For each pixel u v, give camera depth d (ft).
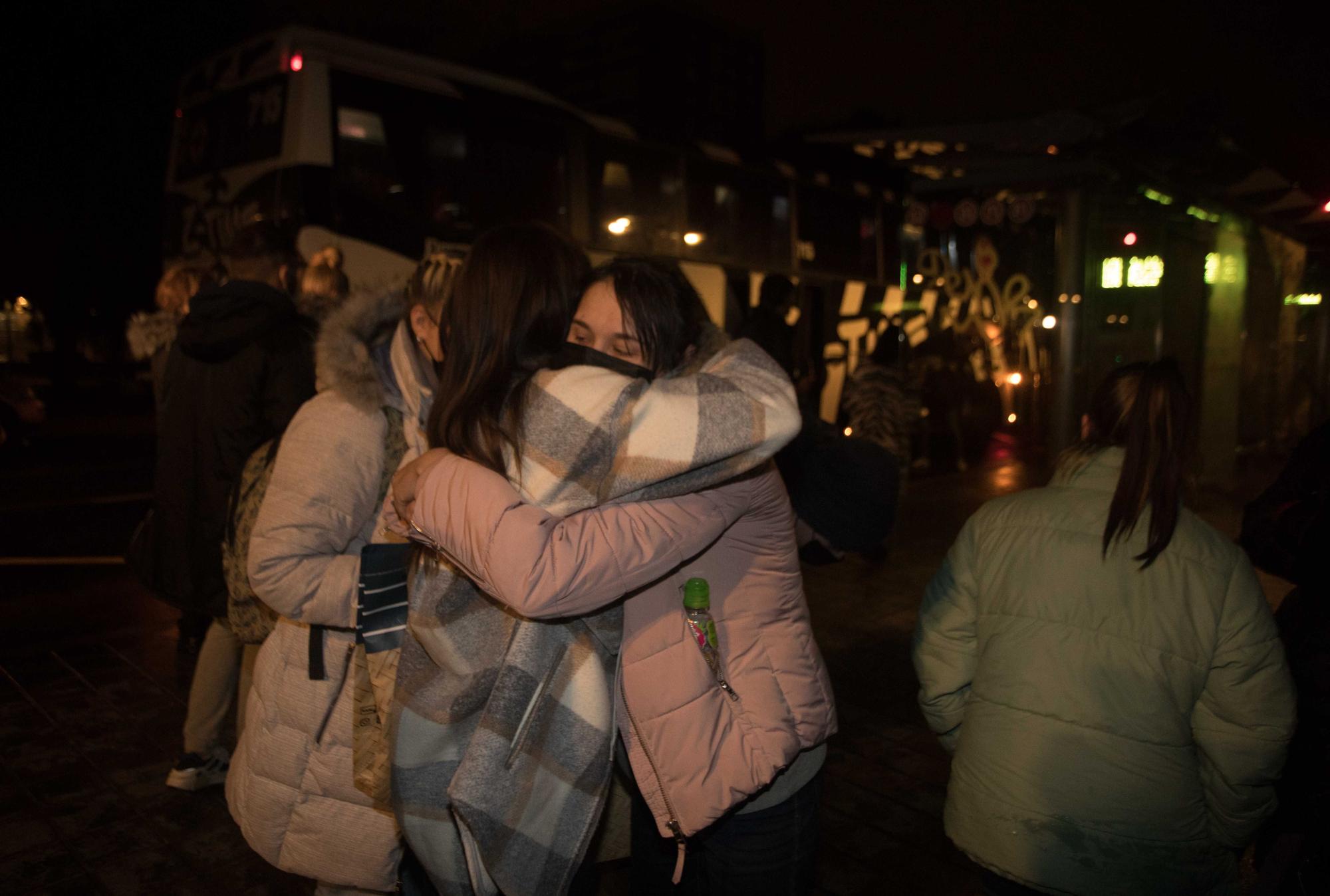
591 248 32.68
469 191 29.04
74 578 20.98
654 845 6.17
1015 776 5.98
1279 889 7.21
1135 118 24.22
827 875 9.78
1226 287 30.71
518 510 4.47
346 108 26.45
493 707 4.64
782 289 19.80
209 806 10.77
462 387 4.80
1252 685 5.62
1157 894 5.71
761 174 40.24
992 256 42.63
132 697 13.85
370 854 5.98
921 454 40.55
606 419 4.58
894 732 13.15
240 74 27.48
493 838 4.58
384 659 5.60
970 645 6.62
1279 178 28.58
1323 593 6.97
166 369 10.73
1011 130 24.81
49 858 9.75
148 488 34.32
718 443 4.63
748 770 4.93
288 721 6.09
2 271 67.56
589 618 4.86
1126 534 5.89
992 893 6.30
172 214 29.32
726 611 5.20
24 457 41.83
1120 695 5.79
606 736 4.82
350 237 26.08
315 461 5.98
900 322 35.42
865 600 19.53
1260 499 7.52
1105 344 27.22
